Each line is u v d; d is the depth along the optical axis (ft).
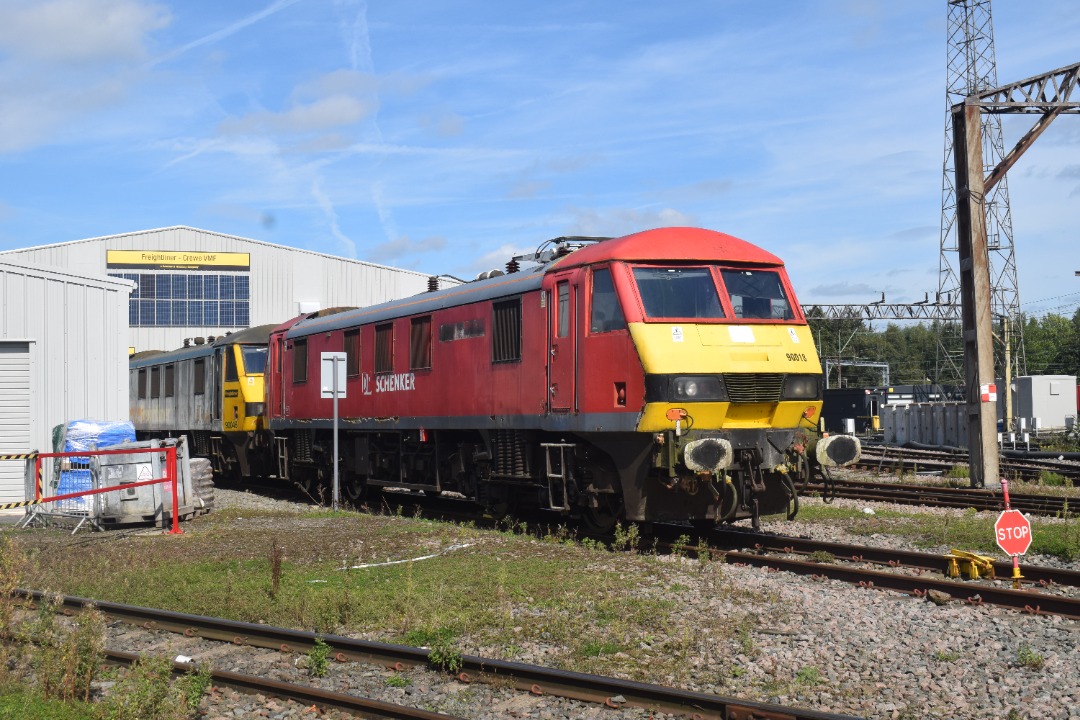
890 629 26.76
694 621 27.94
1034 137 65.57
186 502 56.49
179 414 95.91
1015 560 32.19
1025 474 74.59
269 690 22.85
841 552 38.32
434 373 54.24
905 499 56.59
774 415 40.55
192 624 29.07
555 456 44.91
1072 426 132.26
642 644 25.95
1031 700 20.90
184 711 20.98
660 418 38.50
